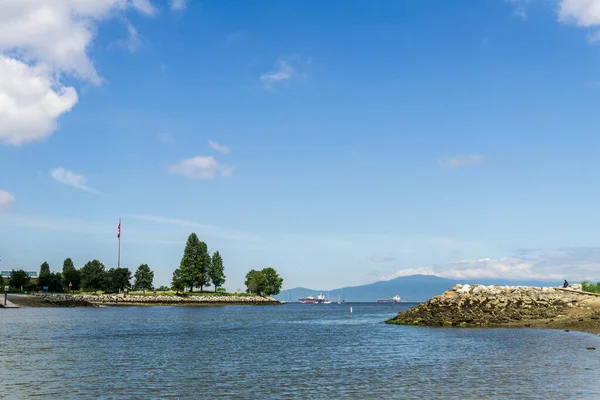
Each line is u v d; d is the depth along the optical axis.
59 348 53.62
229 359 45.38
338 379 34.91
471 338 60.31
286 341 62.19
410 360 43.62
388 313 174.75
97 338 65.12
